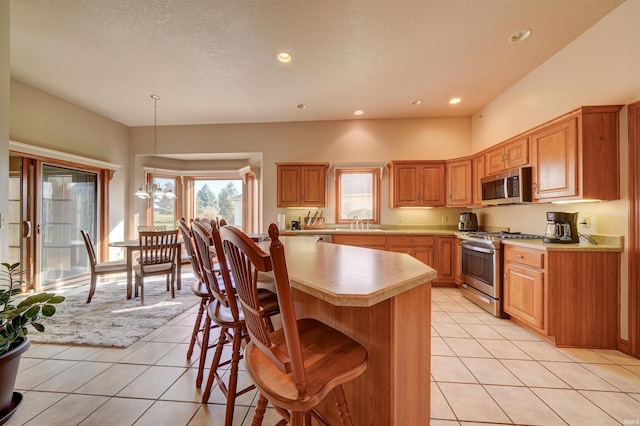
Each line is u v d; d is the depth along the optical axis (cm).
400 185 448
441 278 404
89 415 148
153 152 525
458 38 264
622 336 218
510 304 273
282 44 275
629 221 214
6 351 143
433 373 188
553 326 226
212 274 148
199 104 425
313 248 203
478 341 235
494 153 350
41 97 379
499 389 171
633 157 212
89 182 462
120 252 504
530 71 325
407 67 316
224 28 252
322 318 131
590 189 221
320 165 464
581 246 224
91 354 212
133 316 287
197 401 160
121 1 220
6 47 192
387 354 104
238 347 135
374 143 488
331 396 126
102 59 303
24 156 365
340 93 385
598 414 149
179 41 271
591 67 249
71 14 234
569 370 191
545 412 151
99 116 465
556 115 289
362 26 248
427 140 478
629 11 217
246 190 572
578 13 232
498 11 230
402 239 414
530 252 246
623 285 218
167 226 579
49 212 402
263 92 383
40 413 149
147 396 164
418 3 221
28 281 372
